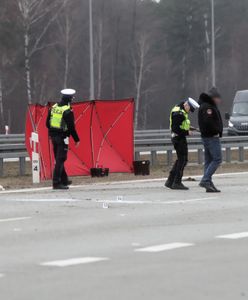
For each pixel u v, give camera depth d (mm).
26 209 37844
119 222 33000
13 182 55656
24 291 20422
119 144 60562
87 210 37125
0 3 161375
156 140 69188
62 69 183500
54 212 36562
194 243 27391
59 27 178250
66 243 27828
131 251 26016
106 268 23250
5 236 29578
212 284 21094
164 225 31953
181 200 40875
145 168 60250
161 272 22609
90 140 59375
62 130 48094
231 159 79438
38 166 54719
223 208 37312
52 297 19766
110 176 59688
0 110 167500
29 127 56688
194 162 75062
